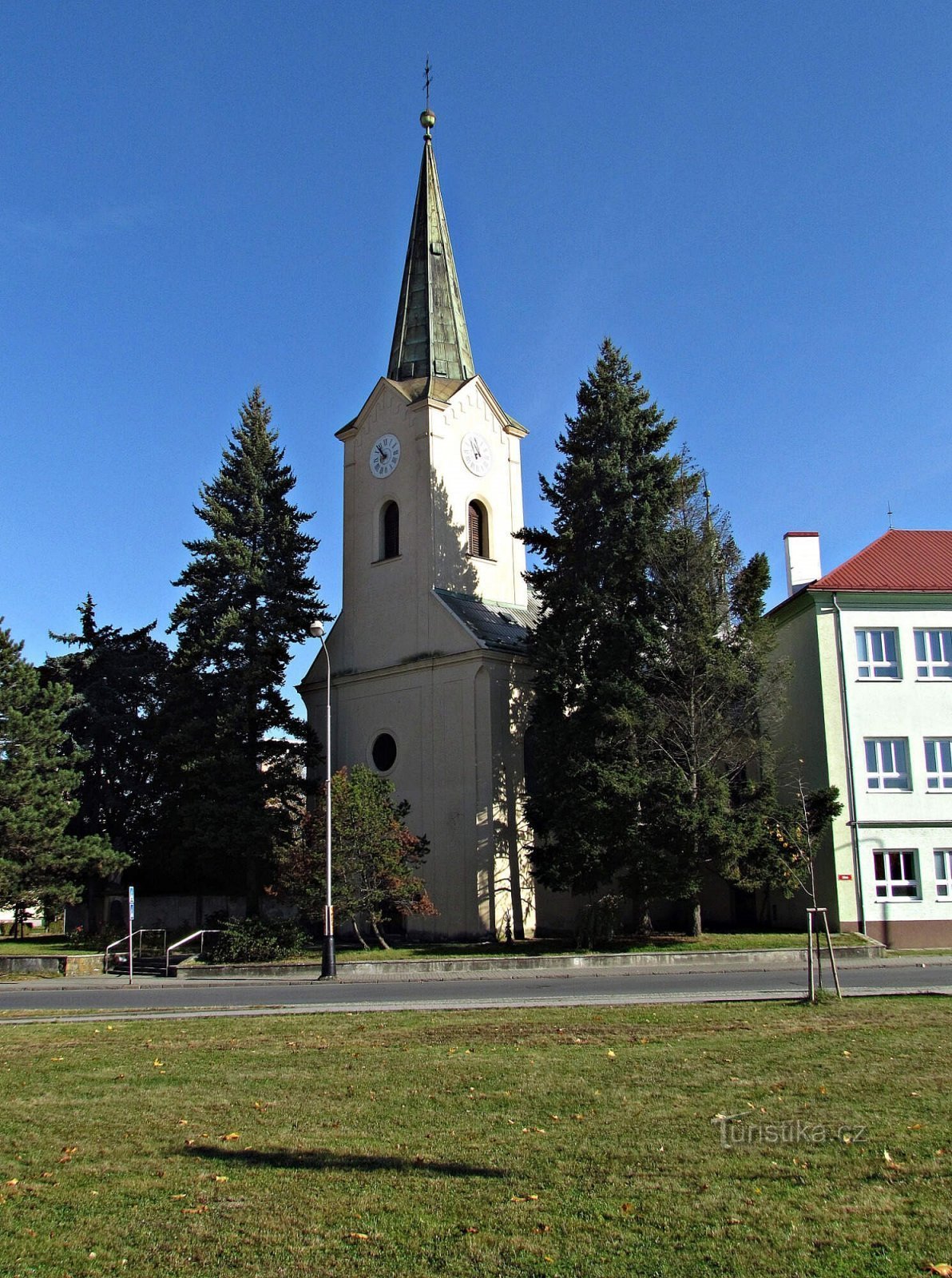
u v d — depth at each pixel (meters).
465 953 35.31
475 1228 8.60
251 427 46.78
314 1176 10.03
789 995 22.39
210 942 40.06
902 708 40.41
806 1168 9.89
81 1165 10.62
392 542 47.94
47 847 39.84
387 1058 15.80
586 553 38.62
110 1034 19.39
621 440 39.38
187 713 43.84
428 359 49.66
